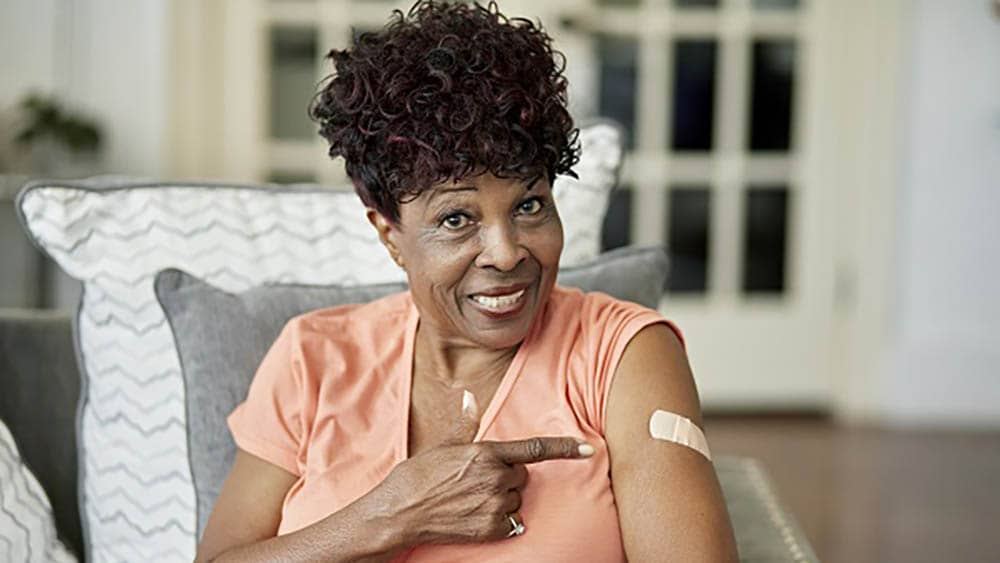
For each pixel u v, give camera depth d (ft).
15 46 12.17
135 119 12.39
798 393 13.76
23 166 12.23
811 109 13.25
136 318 5.42
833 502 11.03
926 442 12.88
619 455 4.20
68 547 5.42
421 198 4.12
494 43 4.06
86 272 5.44
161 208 5.63
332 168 13.19
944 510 10.91
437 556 4.18
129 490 5.31
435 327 4.44
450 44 4.05
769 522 5.28
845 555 9.84
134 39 12.30
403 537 4.06
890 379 13.58
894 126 13.17
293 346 4.70
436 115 3.98
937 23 12.98
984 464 12.23
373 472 4.40
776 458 12.21
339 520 4.12
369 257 5.82
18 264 12.21
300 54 13.05
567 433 4.29
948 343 13.48
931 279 13.41
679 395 4.24
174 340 5.27
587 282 5.41
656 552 3.98
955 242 13.33
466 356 4.50
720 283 13.55
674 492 4.03
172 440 5.30
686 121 13.29
